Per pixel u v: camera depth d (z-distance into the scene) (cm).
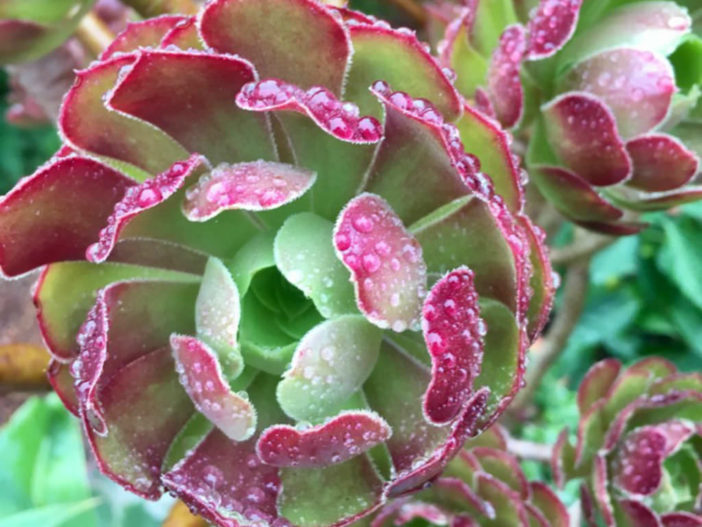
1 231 30
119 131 31
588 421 44
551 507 42
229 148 32
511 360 31
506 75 37
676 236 84
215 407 30
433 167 31
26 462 37
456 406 29
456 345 29
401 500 39
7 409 60
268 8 29
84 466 38
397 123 30
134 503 39
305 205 32
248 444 32
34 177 30
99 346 29
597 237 46
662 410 44
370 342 31
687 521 42
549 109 37
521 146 40
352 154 31
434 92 31
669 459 44
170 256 32
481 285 31
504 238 29
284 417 32
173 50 29
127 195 30
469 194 30
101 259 29
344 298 31
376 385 32
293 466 31
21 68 44
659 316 98
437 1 50
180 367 31
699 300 82
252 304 33
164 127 31
